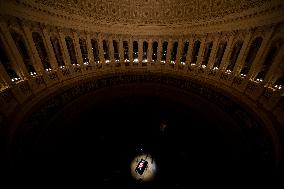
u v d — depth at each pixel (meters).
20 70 17.64
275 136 13.91
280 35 15.74
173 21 24.69
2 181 11.27
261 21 16.77
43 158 14.00
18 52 17.22
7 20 15.78
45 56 20.88
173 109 20.14
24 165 12.78
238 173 13.37
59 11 19.61
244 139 15.30
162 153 16.41
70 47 23.19
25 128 15.22
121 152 16.30
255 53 18.91
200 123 18.12
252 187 12.16
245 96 18.84
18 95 16.97
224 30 20.83
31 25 18.03
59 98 19.48
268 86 17.20
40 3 17.44
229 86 20.84
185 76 25.16
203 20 22.36
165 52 27.94
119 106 20.45
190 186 13.91
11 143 13.30
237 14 18.72
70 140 16.16
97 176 14.39
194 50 25.16
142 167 15.12
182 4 22.64
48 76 20.44
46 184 12.62
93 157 15.54
